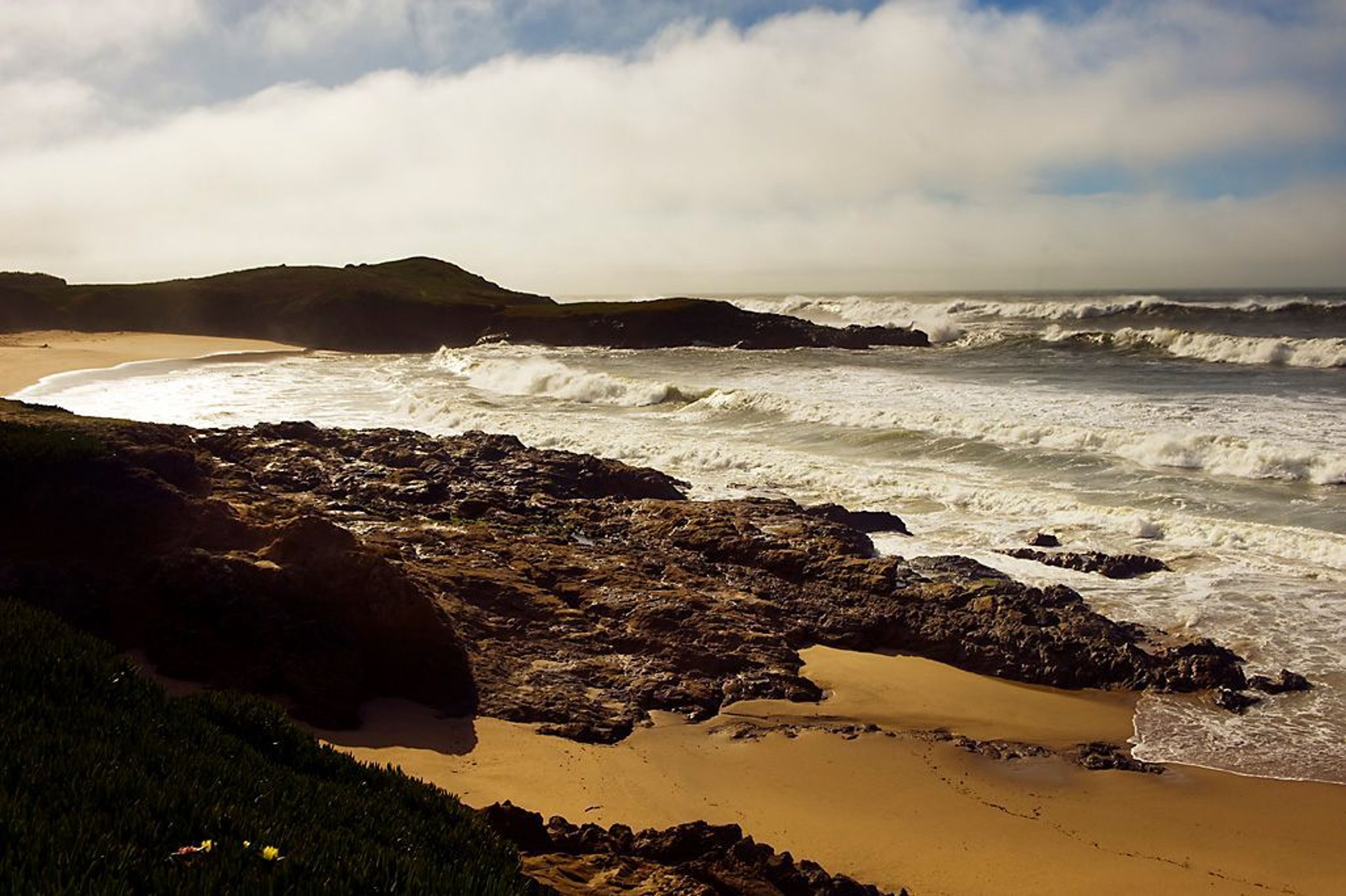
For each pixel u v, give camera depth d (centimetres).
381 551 1709
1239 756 1327
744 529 2105
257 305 8712
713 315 7969
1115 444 2986
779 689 1499
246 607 1382
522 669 1479
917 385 4497
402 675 1400
